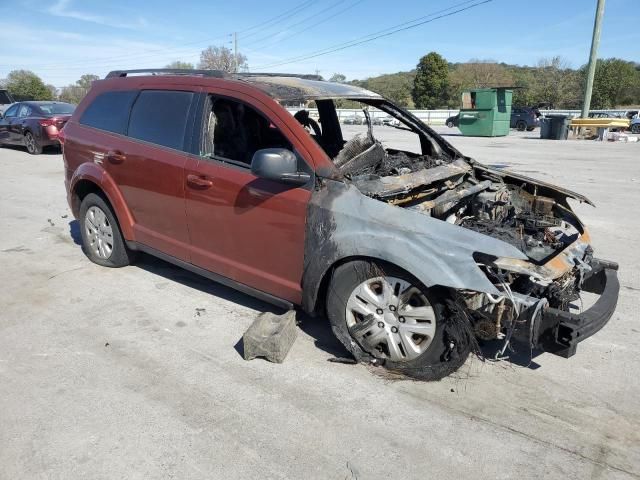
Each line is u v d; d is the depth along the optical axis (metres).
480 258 2.96
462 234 3.00
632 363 3.61
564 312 2.87
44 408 3.03
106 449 2.70
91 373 3.40
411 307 3.21
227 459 2.64
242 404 3.09
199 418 2.96
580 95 53.72
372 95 4.46
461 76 64.44
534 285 3.15
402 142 12.44
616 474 2.57
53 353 3.65
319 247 3.39
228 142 3.99
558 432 2.87
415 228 3.08
